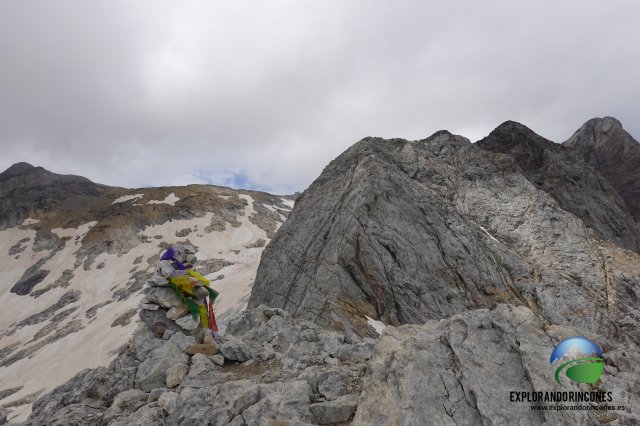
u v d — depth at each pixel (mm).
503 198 32719
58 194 147750
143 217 123688
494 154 38062
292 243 28641
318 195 31422
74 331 69375
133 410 9023
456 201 32094
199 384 9398
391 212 25656
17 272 108250
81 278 98562
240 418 8117
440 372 8570
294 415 8156
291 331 12805
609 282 25688
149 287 11789
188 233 118938
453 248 25016
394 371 8688
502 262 26250
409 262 23391
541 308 23516
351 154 32844
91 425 8664
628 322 23047
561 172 41219
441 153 39875
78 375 11211
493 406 7500
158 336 11516
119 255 107188
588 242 29234
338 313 20750
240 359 10797
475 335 9258
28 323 81438
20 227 131000
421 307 21562
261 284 28047
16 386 54375
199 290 11492
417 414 7609
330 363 10516
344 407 8250
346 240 24078
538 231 29594
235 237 121625
